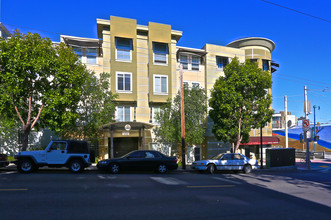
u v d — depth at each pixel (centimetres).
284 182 1203
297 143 3838
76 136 1772
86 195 785
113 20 1992
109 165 1320
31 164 1259
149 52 2078
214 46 2331
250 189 982
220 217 603
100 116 1631
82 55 1962
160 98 2075
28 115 1398
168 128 1839
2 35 1878
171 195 827
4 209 618
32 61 1241
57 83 1391
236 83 1683
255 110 1745
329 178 1405
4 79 1244
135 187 942
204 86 2292
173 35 2198
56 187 891
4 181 989
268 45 2617
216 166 1507
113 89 1945
